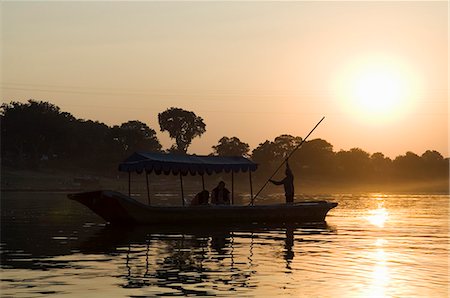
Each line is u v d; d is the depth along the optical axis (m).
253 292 13.01
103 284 13.67
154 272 15.24
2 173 113.50
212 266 16.25
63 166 136.00
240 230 26.89
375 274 15.15
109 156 139.38
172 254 18.58
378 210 46.38
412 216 38.19
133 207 27.78
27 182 107.19
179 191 102.12
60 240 22.09
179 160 30.02
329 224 30.89
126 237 23.38
